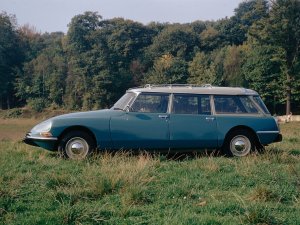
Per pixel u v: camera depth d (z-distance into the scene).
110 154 8.93
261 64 68.12
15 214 5.49
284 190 6.45
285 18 60.31
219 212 5.56
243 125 9.64
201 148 9.49
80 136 9.13
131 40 101.88
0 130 41.44
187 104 9.55
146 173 7.29
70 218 5.24
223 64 82.06
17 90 94.12
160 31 110.81
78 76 88.31
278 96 66.56
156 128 9.27
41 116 80.38
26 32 116.00
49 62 94.19
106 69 88.56
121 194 6.23
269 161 8.71
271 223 5.13
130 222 5.21
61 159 8.89
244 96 9.89
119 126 9.16
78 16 99.88
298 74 61.34
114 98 88.19
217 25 108.19
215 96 9.73
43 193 6.33
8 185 6.63
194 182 7.00
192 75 86.94
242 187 6.74
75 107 88.56
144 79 93.56
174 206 5.84
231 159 9.04
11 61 101.06
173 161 8.87
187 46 103.44
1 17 103.38
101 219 5.25
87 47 97.56
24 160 8.88
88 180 6.86
